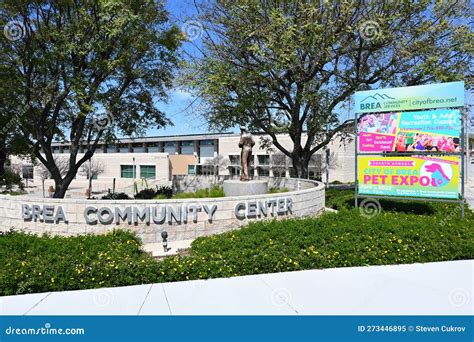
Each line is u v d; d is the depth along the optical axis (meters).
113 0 13.02
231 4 14.58
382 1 13.88
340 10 13.56
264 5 14.07
